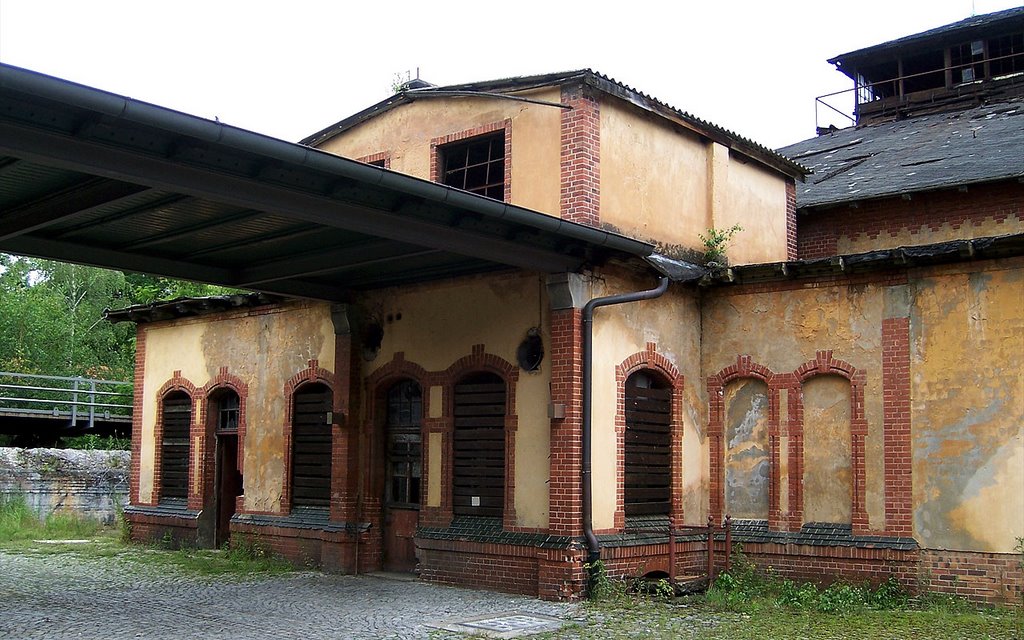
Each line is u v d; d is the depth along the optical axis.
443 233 11.62
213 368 18.91
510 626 11.09
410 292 15.50
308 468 16.83
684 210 15.96
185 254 13.48
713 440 15.23
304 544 16.28
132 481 20.22
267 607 12.32
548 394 13.46
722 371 15.29
